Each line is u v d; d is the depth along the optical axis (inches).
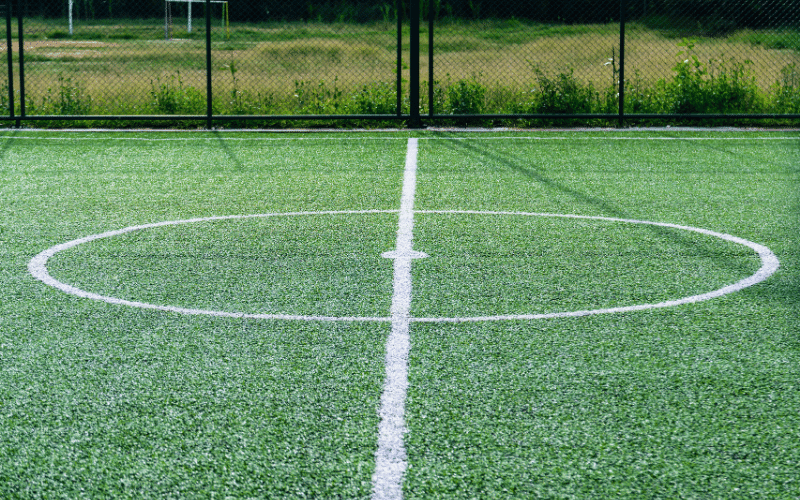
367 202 289.6
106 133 458.6
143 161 372.8
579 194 303.0
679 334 163.3
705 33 695.7
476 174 341.4
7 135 447.8
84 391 138.3
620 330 165.6
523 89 581.0
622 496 108.0
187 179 331.6
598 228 251.9
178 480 112.1
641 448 119.6
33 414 130.3
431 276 203.6
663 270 208.2
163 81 739.4
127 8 1462.8
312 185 319.6
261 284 197.3
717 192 307.3
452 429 125.1
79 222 260.2
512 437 122.7
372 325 169.2
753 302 182.9
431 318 173.3
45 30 1314.0
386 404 133.3
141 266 212.4
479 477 112.4
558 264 213.8
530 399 134.8
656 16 844.0
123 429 125.6
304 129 472.7
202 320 172.1
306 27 1206.3
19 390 138.6
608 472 113.5
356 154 389.7
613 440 121.8
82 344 158.9
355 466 115.2
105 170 350.6
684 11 726.5
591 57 828.6
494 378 142.9
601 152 395.5
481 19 1037.8
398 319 172.7
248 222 260.2
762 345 157.6
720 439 122.0
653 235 243.8
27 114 496.4
